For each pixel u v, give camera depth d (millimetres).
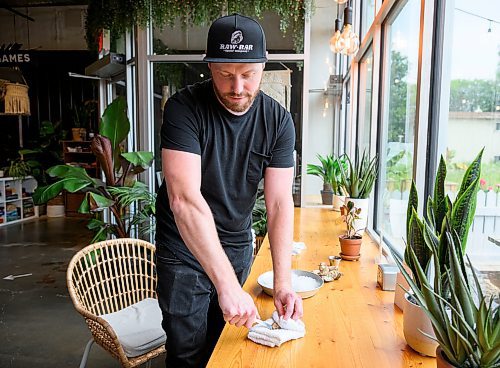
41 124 8406
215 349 1142
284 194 1492
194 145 1330
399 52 2465
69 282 1803
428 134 1743
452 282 905
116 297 2146
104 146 3549
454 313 872
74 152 8055
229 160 1420
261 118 1430
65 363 2656
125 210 3939
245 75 1239
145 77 3930
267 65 3844
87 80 8375
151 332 1842
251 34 1202
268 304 1467
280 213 1469
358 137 4137
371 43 3332
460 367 861
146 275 2242
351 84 4262
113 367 2607
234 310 1078
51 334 3074
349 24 3012
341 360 1090
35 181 8156
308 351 1134
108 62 4344
